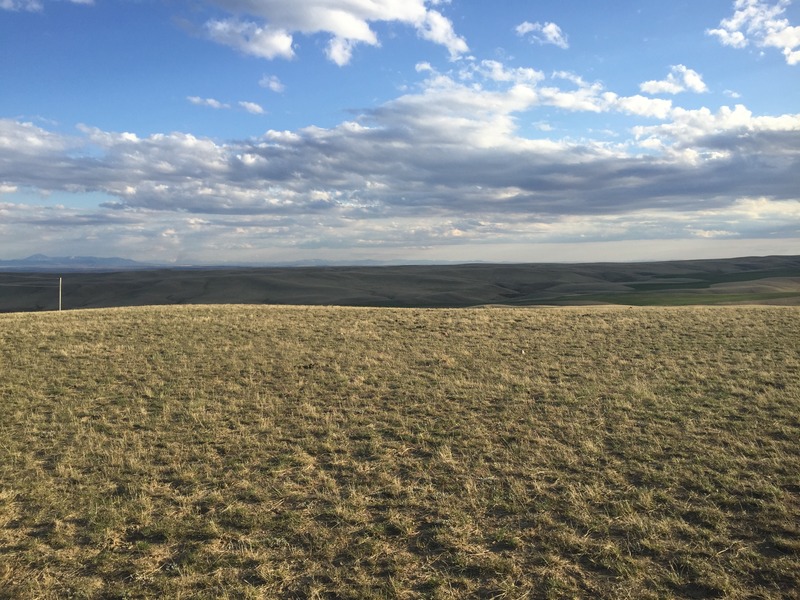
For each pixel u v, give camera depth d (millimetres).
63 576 6777
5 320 25609
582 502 8414
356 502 8594
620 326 24703
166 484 9422
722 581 6328
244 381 16172
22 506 8648
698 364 17531
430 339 22281
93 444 11289
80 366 17641
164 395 14766
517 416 12812
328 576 6688
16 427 12406
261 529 7863
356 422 12641
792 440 10773
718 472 9375
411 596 6289
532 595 6273
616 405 13414
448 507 8414
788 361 17297
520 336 22812
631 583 6414
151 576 6750
